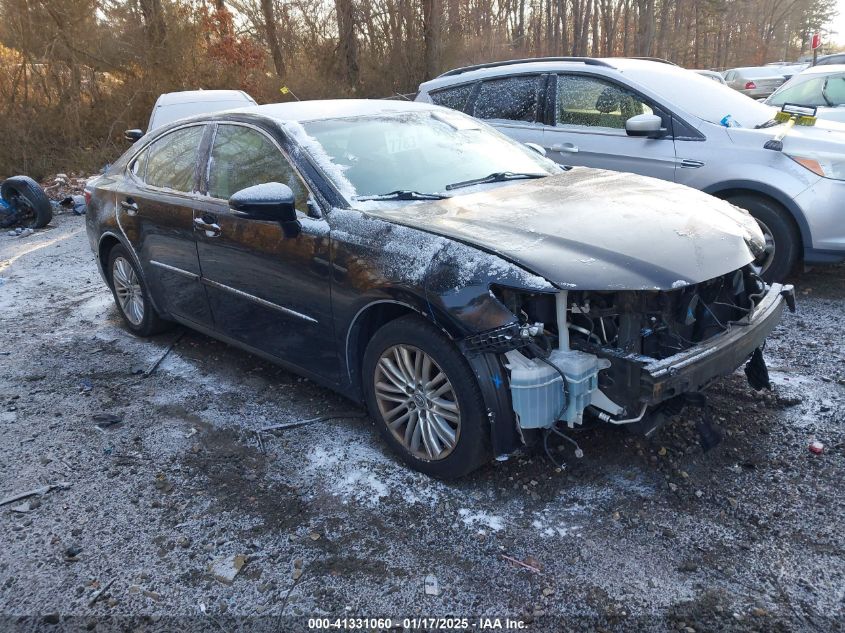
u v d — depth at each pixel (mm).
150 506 3125
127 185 4961
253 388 4285
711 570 2570
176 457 3521
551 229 2971
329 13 20266
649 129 5531
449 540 2805
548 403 2730
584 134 6109
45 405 4168
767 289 3391
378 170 3666
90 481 3344
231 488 3232
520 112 6586
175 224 4316
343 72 20344
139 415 3994
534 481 3141
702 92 5906
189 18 16969
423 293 2893
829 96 10227
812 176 5066
